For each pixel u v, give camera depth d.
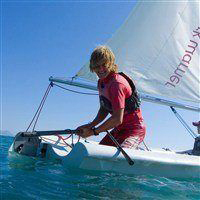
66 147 3.86
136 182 2.84
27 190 2.31
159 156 3.14
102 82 3.22
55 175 2.80
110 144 3.42
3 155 3.94
